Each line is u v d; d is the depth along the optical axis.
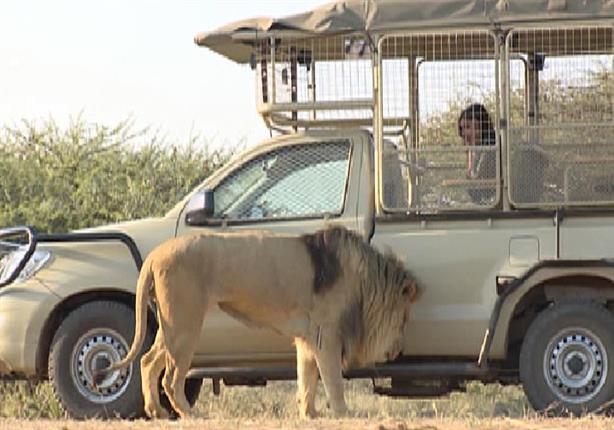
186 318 28.30
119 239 29.98
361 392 42.19
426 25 29.30
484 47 30.00
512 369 30.00
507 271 28.94
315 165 30.00
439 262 29.11
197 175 55.38
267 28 29.70
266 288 28.39
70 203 53.12
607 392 28.66
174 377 28.41
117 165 54.91
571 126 29.41
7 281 30.17
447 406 39.09
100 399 30.03
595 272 28.50
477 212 29.25
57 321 30.42
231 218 30.00
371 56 29.83
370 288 28.48
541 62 30.39
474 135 29.69
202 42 30.17
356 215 29.62
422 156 29.55
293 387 43.09
